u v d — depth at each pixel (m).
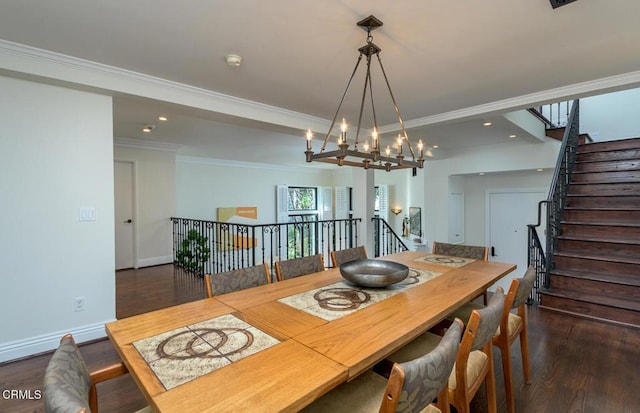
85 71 2.55
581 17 1.96
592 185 4.47
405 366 0.95
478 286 2.02
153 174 6.15
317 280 2.18
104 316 2.86
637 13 1.92
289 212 9.85
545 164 5.73
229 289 1.99
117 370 1.26
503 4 1.83
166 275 5.32
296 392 0.96
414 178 8.41
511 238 7.04
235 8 1.86
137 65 2.62
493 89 3.18
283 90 3.19
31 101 2.50
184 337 1.32
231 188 8.42
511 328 1.98
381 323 1.46
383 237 7.32
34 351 2.53
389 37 2.20
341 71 2.74
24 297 2.50
